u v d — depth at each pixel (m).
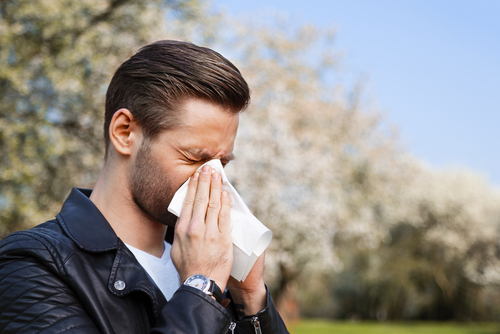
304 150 13.58
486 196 22.84
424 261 21.78
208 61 0.94
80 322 0.81
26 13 6.17
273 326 1.08
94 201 1.05
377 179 16.86
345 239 17.42
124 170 0.99
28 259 0.86
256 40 13.82
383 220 19.72
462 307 22.72
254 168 12.09
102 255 0.94
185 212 0.94
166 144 0.94
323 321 23.11
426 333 15.59
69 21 6.40
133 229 1.02
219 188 0.95
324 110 14.98
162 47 0.97
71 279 0.85
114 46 7.45
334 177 14.55
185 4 8.09
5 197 6.46
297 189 12.80
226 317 0.85
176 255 0.93
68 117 7.29
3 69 5.96
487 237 21.19
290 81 13.87
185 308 0.83
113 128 0.97
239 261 0.97
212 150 0.96
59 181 7.62
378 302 23.55
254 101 12.48
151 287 0.93
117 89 0.99
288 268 14.30
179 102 0.93
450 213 21.05
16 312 0.81
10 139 6.27
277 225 12.37
